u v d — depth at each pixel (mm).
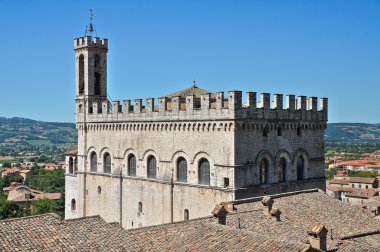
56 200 195375
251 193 75562
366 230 61562
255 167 76688
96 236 45375
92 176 99062
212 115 76062
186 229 50156
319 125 87812
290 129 82438
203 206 77875
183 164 81875
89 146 99938
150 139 86625
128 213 91000
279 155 80500
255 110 76188
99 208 97438
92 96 101438
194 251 42781
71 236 44219
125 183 91562
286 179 81938
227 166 74375
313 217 62656
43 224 44812
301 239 51906
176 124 81812
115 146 93750
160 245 46594
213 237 44344
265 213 58500
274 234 52688
